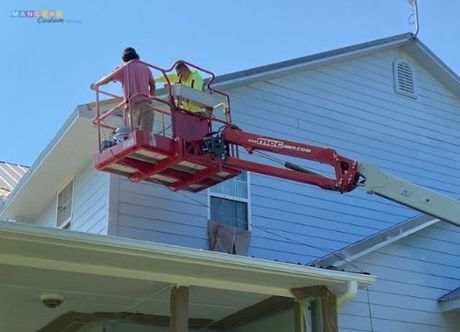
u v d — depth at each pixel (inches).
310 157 353.7
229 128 374.0
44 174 506.0
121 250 287.9
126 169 378.3
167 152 361.4
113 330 392.5
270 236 483.2
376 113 585.3
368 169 342.3
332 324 339.3
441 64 629.6
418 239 455.2
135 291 343.3
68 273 309.3
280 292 350.9
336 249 507.5
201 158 366.6
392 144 582.9
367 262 426.0
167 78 377.1
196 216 451.2
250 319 402.3
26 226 266.7
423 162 594.9
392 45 614.9
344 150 551.5
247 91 517.7
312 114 546.9
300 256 490.0
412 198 339.3
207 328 421.4
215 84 485.7
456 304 435.2
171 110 370.0
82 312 377.7
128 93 374.3
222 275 325.4
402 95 609.9
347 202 529.7
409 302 432.5
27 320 387.5
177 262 304.2
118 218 421.7
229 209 473.1
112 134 404.2
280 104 531.8
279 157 505.7
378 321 415.5
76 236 276.7
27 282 322.3
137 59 382.6
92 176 467.2
